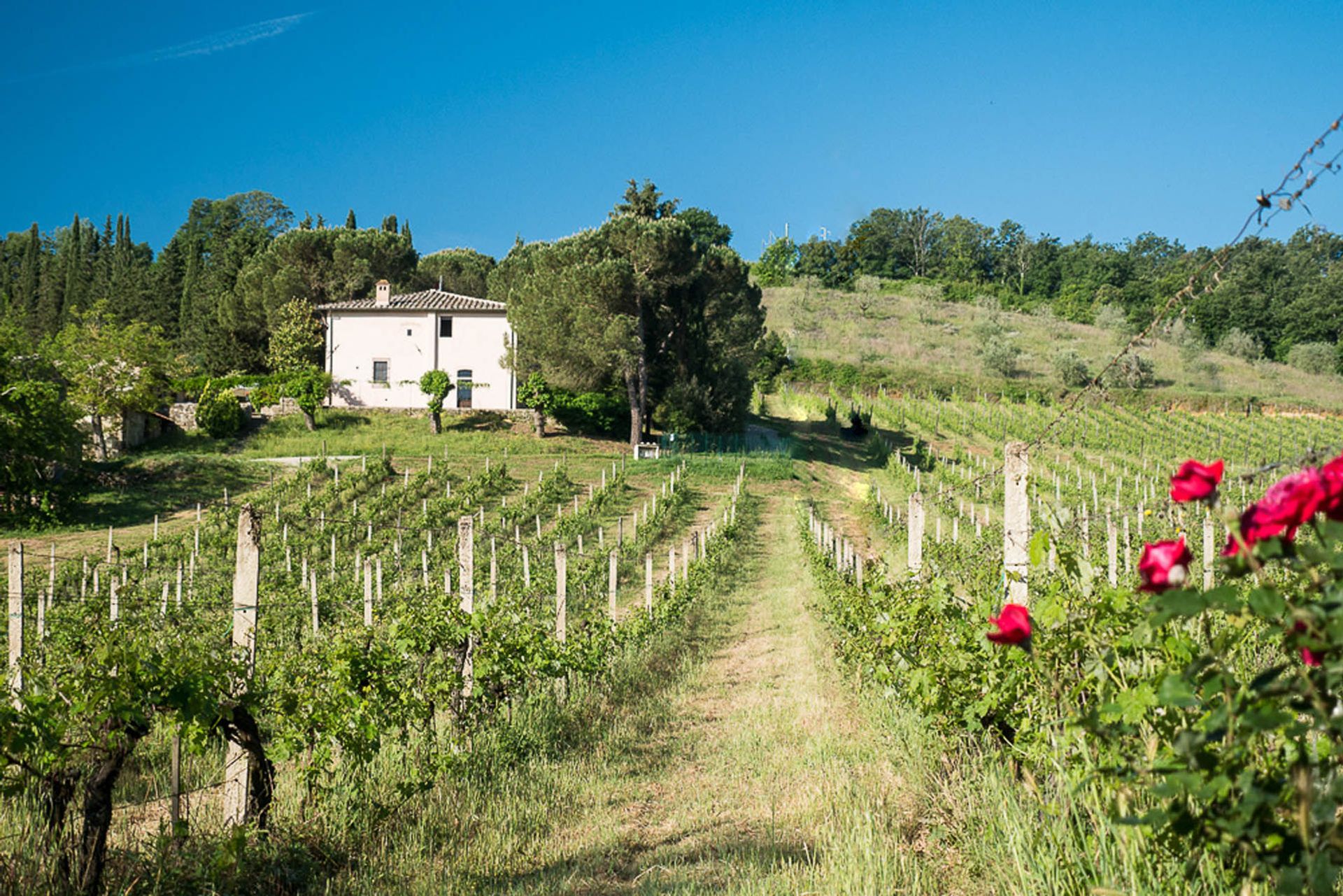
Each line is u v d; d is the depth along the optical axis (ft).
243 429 147.33
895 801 17.92
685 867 16.71
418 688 27.53
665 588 57.26
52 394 109.50
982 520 91.15
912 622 22.33
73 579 71.56
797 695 34.09
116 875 14.76
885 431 194.70
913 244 422.00
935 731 19.71
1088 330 312.50
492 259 289.12
